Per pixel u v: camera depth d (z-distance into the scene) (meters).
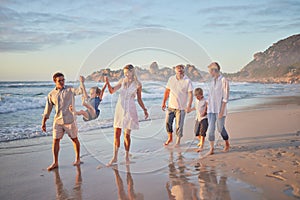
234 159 3.82
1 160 4.11
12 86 19.47
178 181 3.09
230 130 5.90
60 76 3.79
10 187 3.06
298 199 2.57
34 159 4.16
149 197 2.73
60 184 3.12
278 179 3.05
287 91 21.36
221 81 4.10
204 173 3.31
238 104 11.98
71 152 4.54
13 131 6.21
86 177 3.32
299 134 5.34
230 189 2.84
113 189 2.95
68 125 3.73
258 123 6.75
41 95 14.90
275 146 4.47
